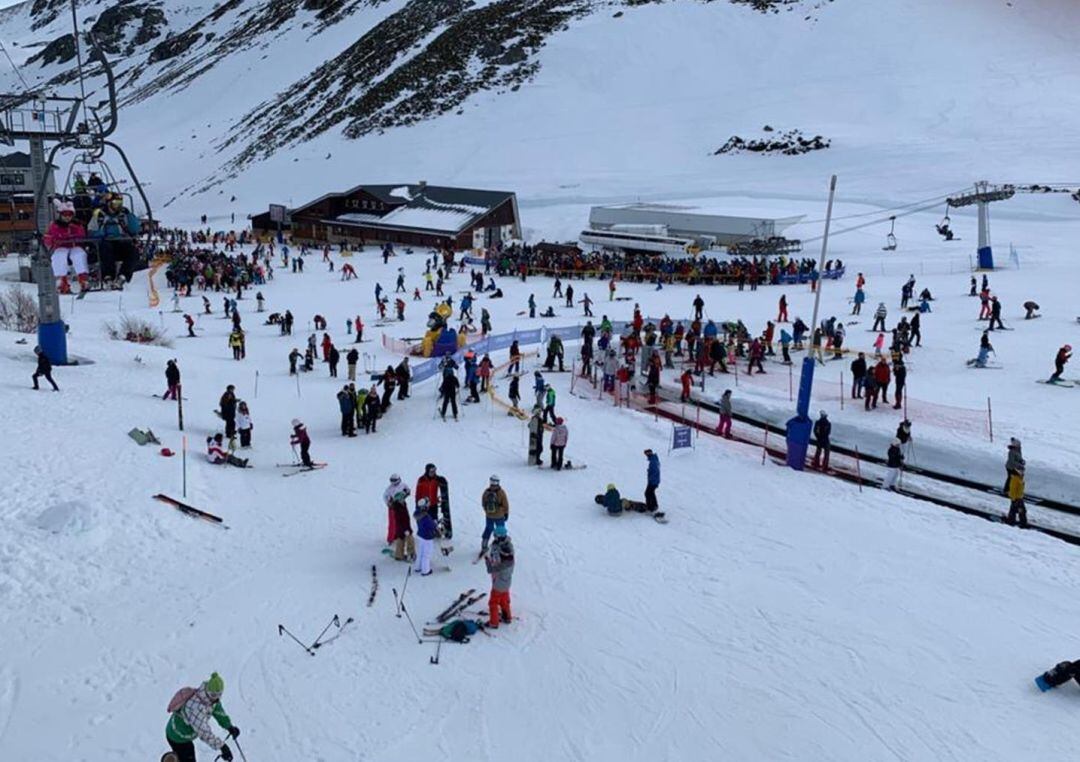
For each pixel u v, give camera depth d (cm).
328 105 15225
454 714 1214
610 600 1549
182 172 15112
